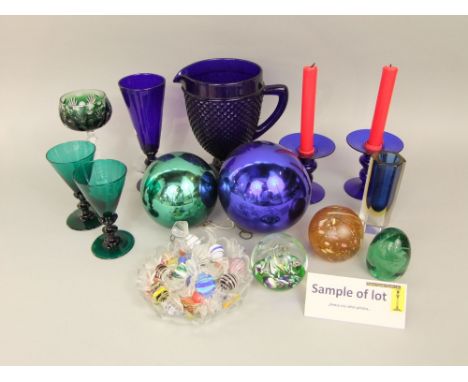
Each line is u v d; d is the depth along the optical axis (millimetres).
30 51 1142
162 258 845
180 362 704
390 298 749
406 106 1200
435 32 1063
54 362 708
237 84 896
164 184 878
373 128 932
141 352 721
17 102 1230
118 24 1090
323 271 872
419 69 1129
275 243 834
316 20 1065
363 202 959
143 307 804
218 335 748
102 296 827
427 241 928
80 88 1198
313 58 1124
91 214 1043
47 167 1254
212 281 771
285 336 743
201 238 901
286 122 1251
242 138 1008
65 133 1282
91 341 741
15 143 1287
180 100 1207
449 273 848
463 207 1029
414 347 715
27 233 998
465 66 1113
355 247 856
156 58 1139
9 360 710
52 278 869
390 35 1075
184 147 1294
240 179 825
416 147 1224
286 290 823
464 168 1160
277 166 825
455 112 1191
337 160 1266
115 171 937
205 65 1017
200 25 1084
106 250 932
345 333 745
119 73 1167
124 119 1246
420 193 1080
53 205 1101
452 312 770
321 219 868
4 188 1163
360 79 1148
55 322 775
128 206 1099
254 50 1117
